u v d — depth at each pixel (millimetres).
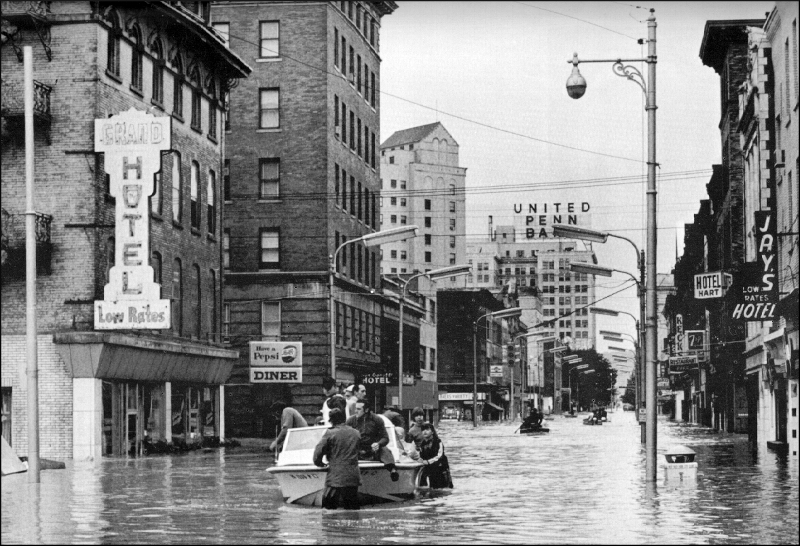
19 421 45500
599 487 31234
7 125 45312
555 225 45125
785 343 49156
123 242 45531
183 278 56719
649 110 30031
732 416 85062
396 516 23000
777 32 52281
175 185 56000
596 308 90562
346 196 81875
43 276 46000
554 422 144500
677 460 32875
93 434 45344
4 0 45781
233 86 64562
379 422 26031
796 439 48594
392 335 98312
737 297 48344
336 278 77188
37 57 46219
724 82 78312
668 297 157500
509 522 21766
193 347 55688
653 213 30391
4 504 25719
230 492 29344
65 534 19672
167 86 55062
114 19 48312
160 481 33531
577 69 30219
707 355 100812
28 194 31391
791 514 23109
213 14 76875
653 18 29359
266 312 75250
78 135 46094
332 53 77875
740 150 70875
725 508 24516
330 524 21406
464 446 62188
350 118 84188
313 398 73688
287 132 76188
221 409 62531
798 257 44094
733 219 70000
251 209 76062
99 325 45094
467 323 154875
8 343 45656
